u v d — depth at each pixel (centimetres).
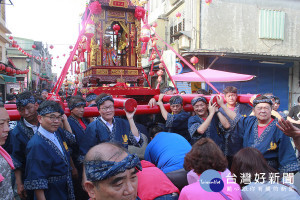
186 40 997
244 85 1095
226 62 1040
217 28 894
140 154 308
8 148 263
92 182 99
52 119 207
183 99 341
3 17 1377
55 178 210
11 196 163
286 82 1186
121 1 440
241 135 274
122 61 522
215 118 303
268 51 882
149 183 199
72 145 296
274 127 241
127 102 257
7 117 173
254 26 855
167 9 1245
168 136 271
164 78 1192
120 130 263
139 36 468
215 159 174
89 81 441
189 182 198
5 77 1458
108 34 505
